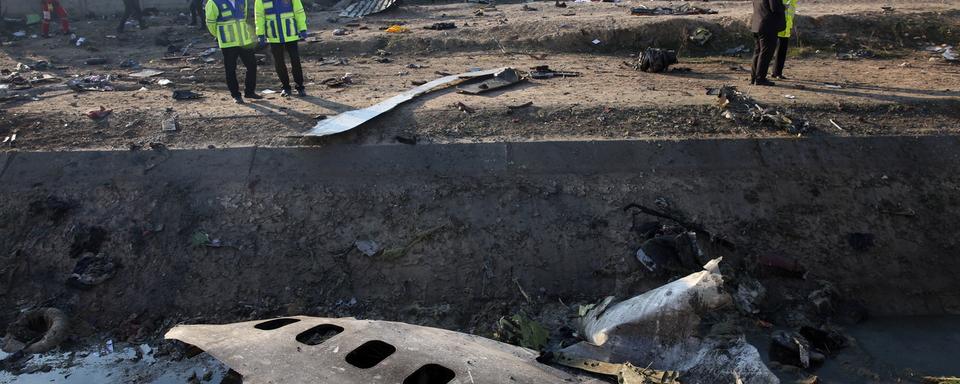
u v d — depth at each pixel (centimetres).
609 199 708
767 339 595
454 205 702
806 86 940
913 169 736
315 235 684
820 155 745
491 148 748
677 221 690
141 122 816
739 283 646
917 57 1153
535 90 938
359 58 1238
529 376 431
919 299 652
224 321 630
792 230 689
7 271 660
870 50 1198
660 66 1066
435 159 741
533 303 644
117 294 650
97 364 584
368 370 411
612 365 502
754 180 723
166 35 1502
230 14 863
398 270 664
